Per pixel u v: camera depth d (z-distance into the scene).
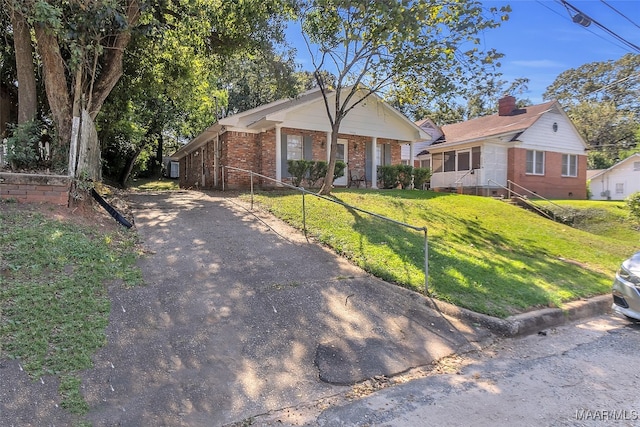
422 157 25.94
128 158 23.83
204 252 6.59
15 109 11.14
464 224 11.37
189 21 10.41
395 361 4.19
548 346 4.86
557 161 23.00
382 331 4.80
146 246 6.54
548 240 11.34
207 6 10.76
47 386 3.21
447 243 9.02
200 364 3.81
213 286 5.38
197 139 19.36
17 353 3.46
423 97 11.84
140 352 3.84
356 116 17.09
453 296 5.86
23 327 3.78
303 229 8.47
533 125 21.97
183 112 23.95
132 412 3.10
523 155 21.70
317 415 3.25
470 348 4.68
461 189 22.30
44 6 6.24
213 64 13.58
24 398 3.05
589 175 33.41
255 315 4.79
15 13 7.38
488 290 6.29
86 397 3.18
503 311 5.53
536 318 5.49
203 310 4.74
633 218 15.74
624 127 38.03
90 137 8.05
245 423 3.13
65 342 3.72
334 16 10.09
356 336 4.61
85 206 7.18
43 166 7.65
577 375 4.01
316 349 4.27
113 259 5.58
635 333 5.41
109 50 8.88
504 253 9.24
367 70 11.56
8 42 9.74
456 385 3.77
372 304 5.45
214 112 27.52
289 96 12.38
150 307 4.62
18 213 5.96
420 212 11.70
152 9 9.09
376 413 3.27
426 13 8.37
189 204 10.52
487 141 21.22
